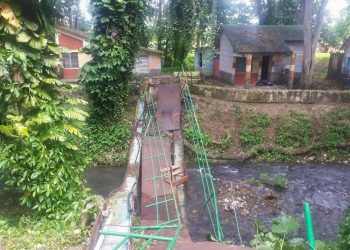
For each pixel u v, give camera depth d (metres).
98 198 6.37
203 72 22.33
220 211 9.91
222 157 14.05
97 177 12.42
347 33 28.41
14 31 5.09
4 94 5.31
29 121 5.40
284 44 18.64
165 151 9.36
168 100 12.02
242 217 9.62
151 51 19.62
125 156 13.53
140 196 7.66
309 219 3.76
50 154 5.48
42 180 5.46
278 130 14.86
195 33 19.08
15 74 5.30
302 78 18.31
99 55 12.99
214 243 4.77
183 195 9.11
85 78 13.15
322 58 26.20
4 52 5.02
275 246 4.08
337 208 10.41
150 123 10.91
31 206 5.78
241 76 19.47
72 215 5.53
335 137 14.51
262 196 11.00
